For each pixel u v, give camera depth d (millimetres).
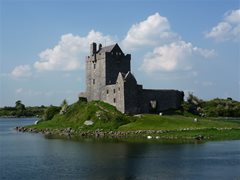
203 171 66938
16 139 126000
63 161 78188
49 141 115438
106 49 161125
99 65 158625
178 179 61406
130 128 128875
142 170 67938
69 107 163250
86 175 64625
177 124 130000
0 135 144875
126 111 144250
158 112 152125
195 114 160250
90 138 120562
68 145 103625
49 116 172875
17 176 64750
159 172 66375
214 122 136500
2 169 70625
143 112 149625
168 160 77125
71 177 63406
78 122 144625
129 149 92688
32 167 72188
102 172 66750
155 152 87312
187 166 71062
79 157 82750
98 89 158625
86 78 166375
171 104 156000
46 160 79812
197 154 83812
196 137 111000
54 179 62250
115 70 157125
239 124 136000
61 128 145625
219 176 63312
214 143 101438
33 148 99562
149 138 113938
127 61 160000
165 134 117500
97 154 86188
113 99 149375
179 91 159000
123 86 144375
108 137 121062
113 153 87000
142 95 150125
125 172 66562
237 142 103125
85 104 156500
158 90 153625
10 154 89625
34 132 153125
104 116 138250
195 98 169125
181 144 99938
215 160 76625
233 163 73625
